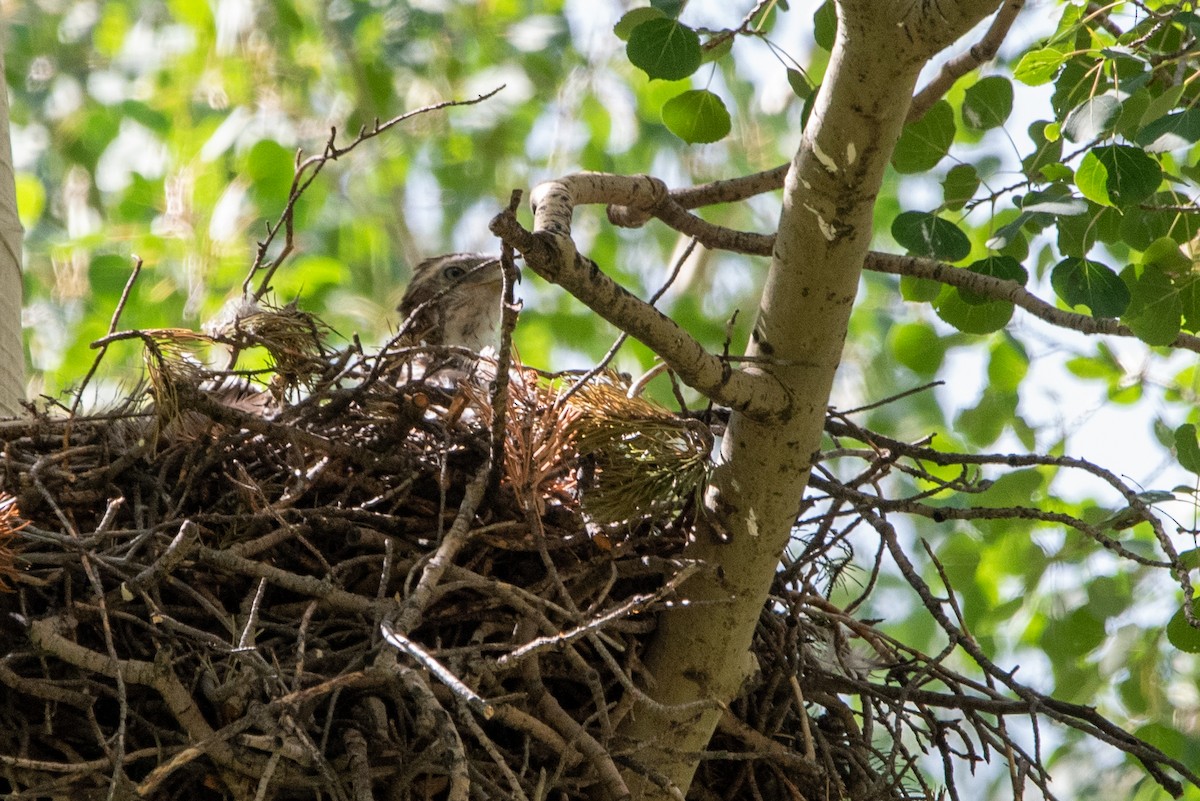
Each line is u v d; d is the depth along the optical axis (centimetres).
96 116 1802
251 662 625
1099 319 884
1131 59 826
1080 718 842
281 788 693
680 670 789
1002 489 1098
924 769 1561
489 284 1211
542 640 646
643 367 1617
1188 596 746
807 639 859
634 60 845
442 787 721
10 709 680
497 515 781
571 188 832
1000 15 901
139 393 838
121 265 1528
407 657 693
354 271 1789
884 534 850
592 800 779
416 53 1839
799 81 913
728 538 775
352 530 759
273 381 836
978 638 1148
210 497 793
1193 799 1248
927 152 919
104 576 714
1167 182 970
